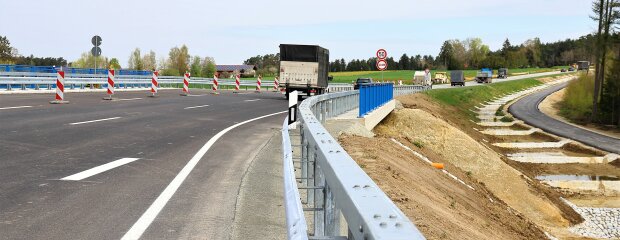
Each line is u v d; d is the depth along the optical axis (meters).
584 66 190.88
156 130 15.34
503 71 165.00
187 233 5.85
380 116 28.20
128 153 11.12
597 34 73.50
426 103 60.69
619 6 71.75
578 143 50.22
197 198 7.49
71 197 7.20
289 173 4.61
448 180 19.30
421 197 12.15
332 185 3.27
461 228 10.80
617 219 28.72
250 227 6.21
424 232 8.62
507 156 45.38
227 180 8.85
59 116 17.69
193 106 25.88
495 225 15.24
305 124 7.00
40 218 6.15
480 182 29.47
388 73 192.25
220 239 5.70
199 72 129.25
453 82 108.12
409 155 19.72
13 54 125.75
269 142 14.07
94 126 15.40
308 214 7.08
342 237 3.11
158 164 10.02
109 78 29.95
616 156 44.03
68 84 38.31
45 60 126.56
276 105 30.23
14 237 5.41
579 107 83.06
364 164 13.30
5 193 7.26
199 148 12.30
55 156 10.30
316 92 39.03
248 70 169.12
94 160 10.12
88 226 5.92
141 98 30.66
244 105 28.91
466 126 59.09
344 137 17.28
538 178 37.44
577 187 35.09
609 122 70.69
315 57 37.72
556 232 26.03
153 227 6.00
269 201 7.59
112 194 7.47
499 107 85.12
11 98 25.66
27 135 12.89
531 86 143.38
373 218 1.99
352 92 25.66
